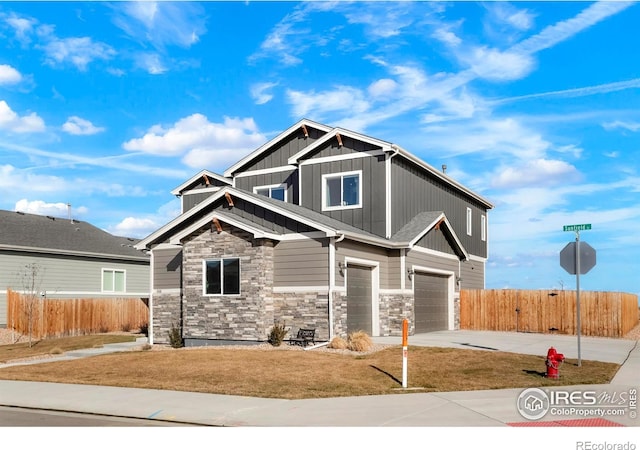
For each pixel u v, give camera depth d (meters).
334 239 19.20
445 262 26.64
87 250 32.88
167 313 22.80
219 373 14.02
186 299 20.84
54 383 13.78
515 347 18.48
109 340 24.83
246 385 12.64
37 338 26.67
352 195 23.59
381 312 22.31
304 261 19.64
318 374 13.70
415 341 20.00
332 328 18.95
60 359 18.58
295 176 25.66
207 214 22.09
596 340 22.45
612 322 24.17
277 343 18.88
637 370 14.11
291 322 19.66
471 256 31.88
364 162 23.36
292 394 11.66
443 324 26.52
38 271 30.23
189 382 13.13
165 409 10.50
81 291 32.69
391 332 22.55
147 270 37.47
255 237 19.53
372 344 18.27
